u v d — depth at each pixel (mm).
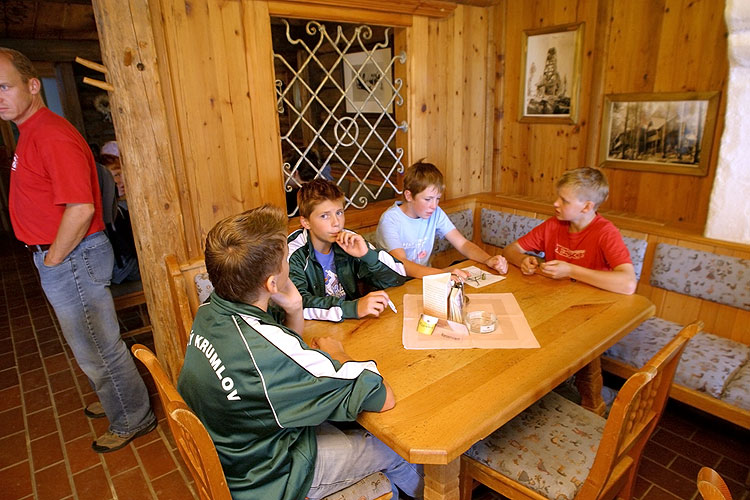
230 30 1996
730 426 2025
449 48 2736
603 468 1104
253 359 1033
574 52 2598
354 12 2273
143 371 2641
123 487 1835
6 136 5117
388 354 1329
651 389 1229
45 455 2016
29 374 2631
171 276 1885
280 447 1093
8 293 3789
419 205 1984
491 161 3156
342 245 1686
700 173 2258
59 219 1766
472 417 1062
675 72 2271
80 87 4500
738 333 2084
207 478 995
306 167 2652
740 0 1797
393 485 1421
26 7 3766
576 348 1330
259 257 1079
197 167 2037
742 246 1992
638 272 2260
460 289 1458
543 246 2053
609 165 2602
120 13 1715
